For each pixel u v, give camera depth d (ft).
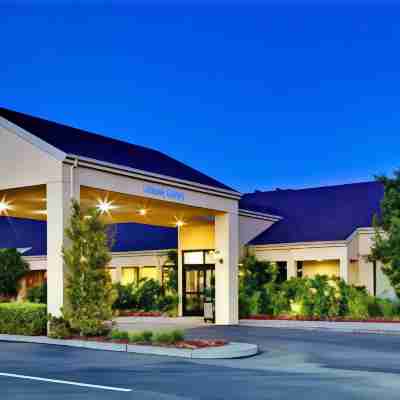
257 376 40.63
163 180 73.41
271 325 83.71
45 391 34.73
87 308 57.82
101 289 58.44
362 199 112.27
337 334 71.56
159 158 89.35
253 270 98.53
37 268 122.62
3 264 112.16
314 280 90.33
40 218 89.30
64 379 38.68
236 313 86.74
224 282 86.53
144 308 101.04
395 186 85.20
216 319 86.74
